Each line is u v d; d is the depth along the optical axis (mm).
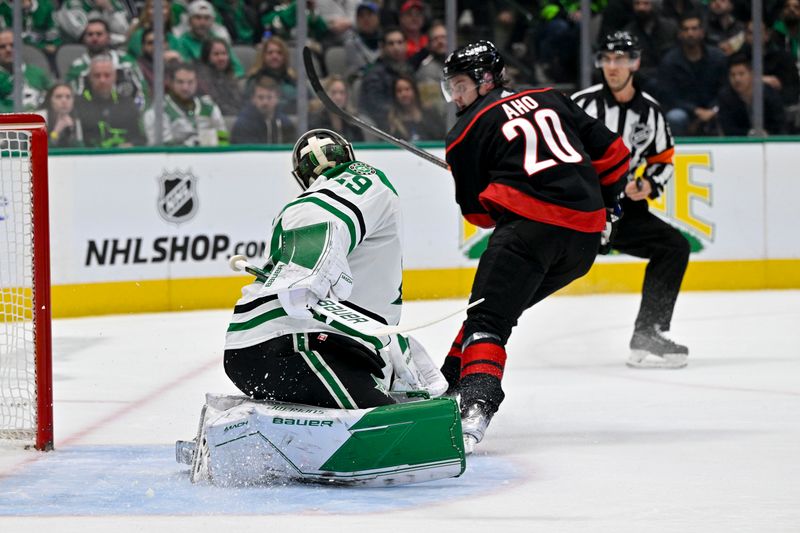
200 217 18531
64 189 17703
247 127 19516
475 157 8641
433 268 19375
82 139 18812
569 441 8500
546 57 20656
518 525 5934
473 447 7852
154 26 18703
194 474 7117
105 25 18766
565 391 11039
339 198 6980
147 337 15492
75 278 17812
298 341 6988
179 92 19141
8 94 18516
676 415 9633
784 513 6168
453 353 8836
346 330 6895
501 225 8430
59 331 16234
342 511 6270
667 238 12680
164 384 11758
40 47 18641
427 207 19328
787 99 20688
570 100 8922
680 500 6512
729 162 20000
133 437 8961
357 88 19984
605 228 9211
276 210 18875
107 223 17984
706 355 13414
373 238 7258
